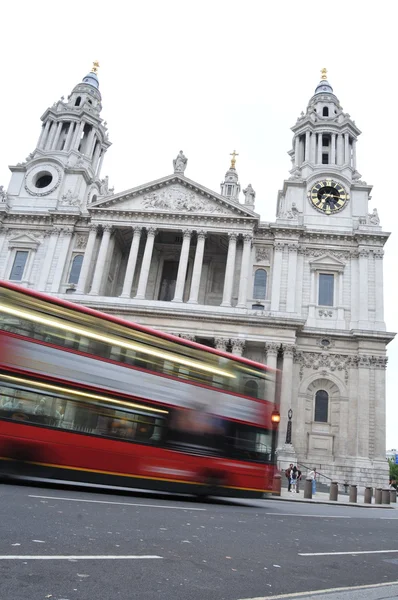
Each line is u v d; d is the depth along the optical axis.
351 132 65.81
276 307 54.56
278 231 57.44
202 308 52.59
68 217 59.78
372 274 55.69
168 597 6.68
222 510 18.72
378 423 49.81
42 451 17.44
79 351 18.75
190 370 20.97
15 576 6.71
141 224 57.12
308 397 52.59
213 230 56.34
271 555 10.50
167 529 11.88
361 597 7.50
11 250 60.28
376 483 47.12
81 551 8.52
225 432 21.17
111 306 52.25
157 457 19.28
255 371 22.91
